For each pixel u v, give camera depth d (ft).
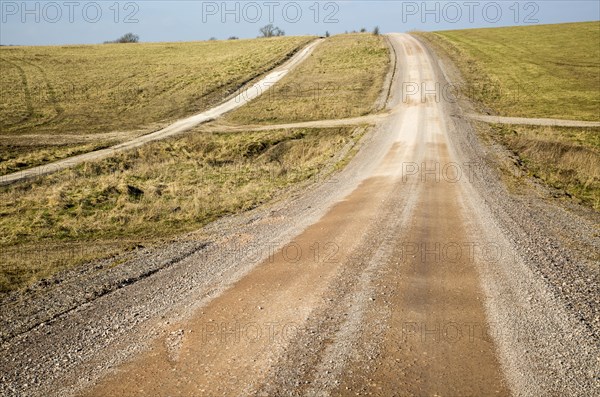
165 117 134.21
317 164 74.43
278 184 61.26
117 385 16.22
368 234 33.27
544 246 31.07
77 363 17.99
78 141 111.45
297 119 124.77
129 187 62.59
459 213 39.47
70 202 57.31
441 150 78.38
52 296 25.85
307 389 15.48
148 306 23.17
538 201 47.80
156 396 15.43
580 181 63.16
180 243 36.50
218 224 42.78
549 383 15.76
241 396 15.23
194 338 19.33
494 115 114.73
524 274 25.52
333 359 17.25
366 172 63.57
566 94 134.00
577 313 20.98
